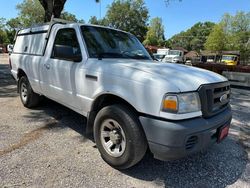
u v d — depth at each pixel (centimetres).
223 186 297
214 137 301
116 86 301
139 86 277
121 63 328
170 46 8731
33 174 293
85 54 359
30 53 512
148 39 7431
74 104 382
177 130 255
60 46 369
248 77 1156
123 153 298
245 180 312
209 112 284
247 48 4734
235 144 429
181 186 292
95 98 330
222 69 1321
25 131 423
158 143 264
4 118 486
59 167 312
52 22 454
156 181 298
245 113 660
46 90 454
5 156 331
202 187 292
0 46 4975
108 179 294
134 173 312
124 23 4944
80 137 409
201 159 362
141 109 275
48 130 434
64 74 388
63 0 1148
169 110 258
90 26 405
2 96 681
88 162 329
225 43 5656
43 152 350
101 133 325
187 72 311
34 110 547
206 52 5709
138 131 283
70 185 277
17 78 581
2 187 265
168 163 342
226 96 333
